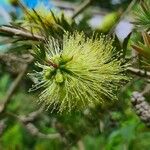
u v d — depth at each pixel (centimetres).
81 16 55
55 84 30
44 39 31
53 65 30
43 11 32
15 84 49
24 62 39
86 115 40
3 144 60
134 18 34
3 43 32
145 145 48
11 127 59
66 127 44
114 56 31
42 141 59
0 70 44
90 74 30
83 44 31
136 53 31
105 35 31
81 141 53
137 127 48
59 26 31
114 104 39
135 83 39
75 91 30
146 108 35
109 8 53
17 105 52
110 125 44
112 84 31
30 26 32
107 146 50
